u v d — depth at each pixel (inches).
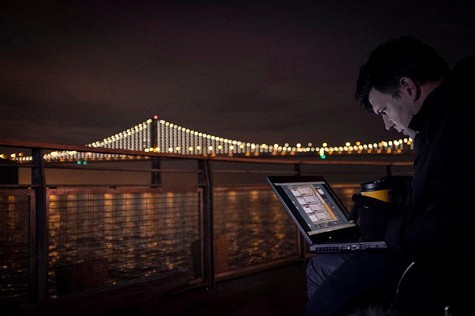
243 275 137.7
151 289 74.5
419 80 40.1
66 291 93.8
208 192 127.6
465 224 31.6
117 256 114.0
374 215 42.0
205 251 125.2
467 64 35.0
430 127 36.3
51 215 91.2
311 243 46.6
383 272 40.6
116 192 103.6
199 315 98.1
